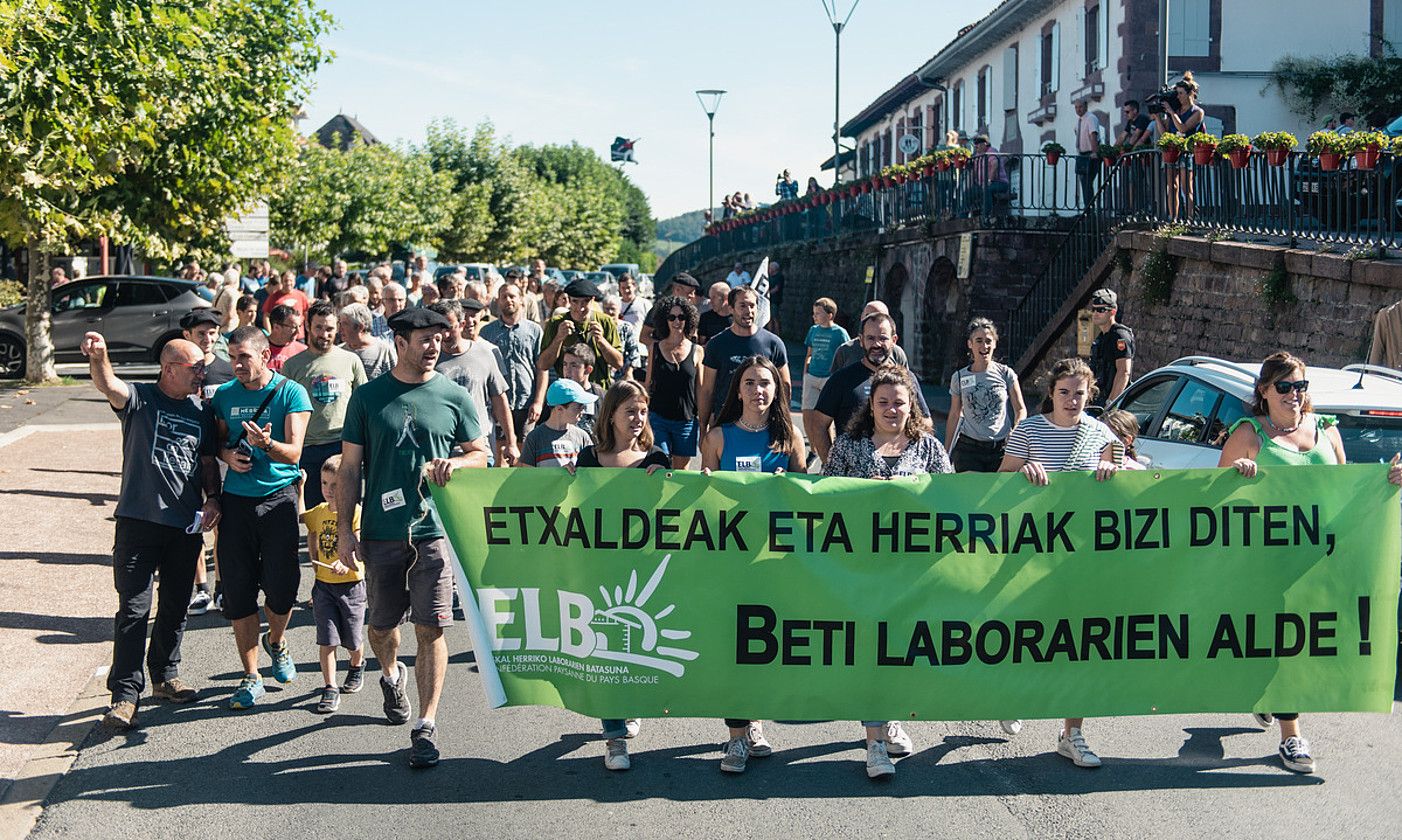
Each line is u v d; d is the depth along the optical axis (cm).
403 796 564
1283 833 516
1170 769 591
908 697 586
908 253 2697
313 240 4716
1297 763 584
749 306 841
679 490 583
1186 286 1720
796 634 584
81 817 543
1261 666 591
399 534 607
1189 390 847
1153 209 1884
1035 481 584
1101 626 589
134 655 646
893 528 584
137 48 1814
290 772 593
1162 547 588
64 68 1588
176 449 652
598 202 7881
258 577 688
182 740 637
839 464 616
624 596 586
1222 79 2628
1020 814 538
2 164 1619
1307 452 648
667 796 562
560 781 581
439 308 857
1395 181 1306
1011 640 588
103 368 635
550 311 1383
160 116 1972
